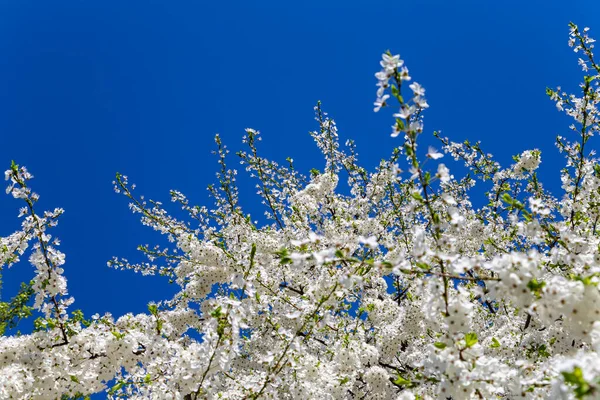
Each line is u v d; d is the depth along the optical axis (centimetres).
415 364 381
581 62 749
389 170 1012
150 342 596
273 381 528
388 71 346
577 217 584
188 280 916
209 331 489
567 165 838
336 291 624
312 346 839
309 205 1016
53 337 582
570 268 495
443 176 354
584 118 697
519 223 445
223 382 712
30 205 549
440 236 361
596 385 224
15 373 532
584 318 320
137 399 602
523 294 334
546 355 566
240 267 730
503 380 371
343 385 645
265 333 838
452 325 363
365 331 884
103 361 595
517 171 878
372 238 357
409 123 350
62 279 568
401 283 1086
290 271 865
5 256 601
